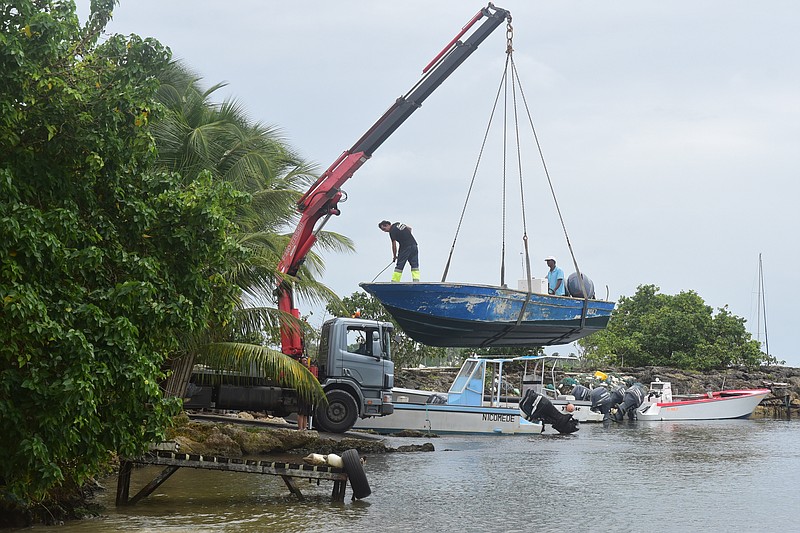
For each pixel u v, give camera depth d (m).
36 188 9.87
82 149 10.27
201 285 11.22
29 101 9.72
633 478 16.34
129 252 10.80
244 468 12.44
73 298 9.67
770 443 25.31
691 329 53.44
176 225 11.15
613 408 37.97
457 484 15.13
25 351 9.15
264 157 25.53
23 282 9.19
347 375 22.78
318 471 12.64
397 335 42.00
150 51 10.93
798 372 53.88
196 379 21.61
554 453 21.27
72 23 10.30
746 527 11.27
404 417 26.72
